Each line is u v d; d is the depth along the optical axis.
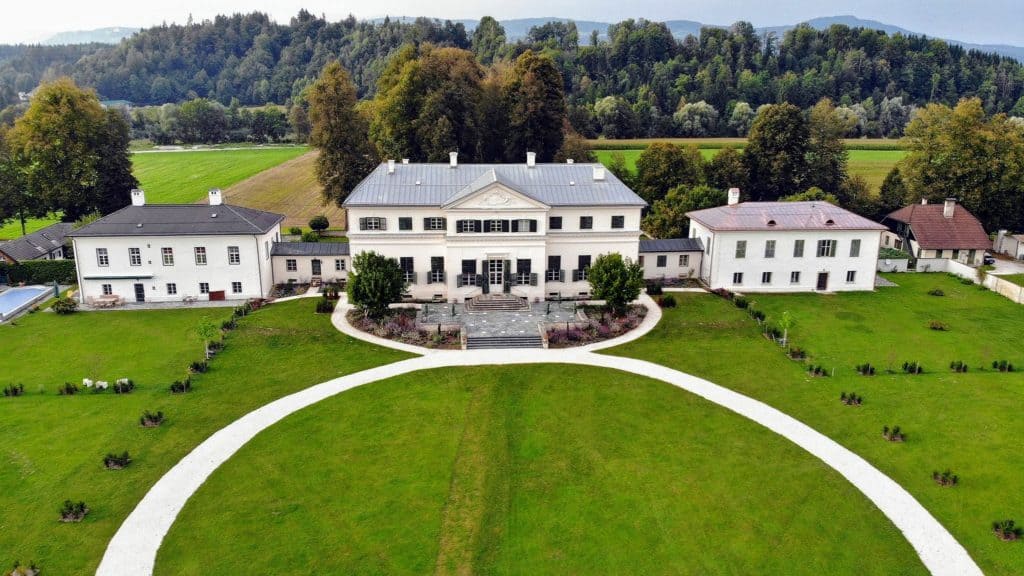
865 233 73.69
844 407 47.66
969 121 96.75
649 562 32.16
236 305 69.06
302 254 74.50
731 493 37.50
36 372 52.75
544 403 48.00
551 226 69.06
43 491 37.03
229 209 72.69
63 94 90.75
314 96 95.44
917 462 40.62
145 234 68.12
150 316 66.00
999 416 46.31
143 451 41.34
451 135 97.50
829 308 69.25
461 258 67.25
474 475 39.19
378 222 67.50
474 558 32.41
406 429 44.34
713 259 73.69
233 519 35.06
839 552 32.84
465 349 57.44
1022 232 99.56
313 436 43.41
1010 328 64.06
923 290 76.00
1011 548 33.12
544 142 107.00
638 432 44.06
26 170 92.12
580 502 36.72
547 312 64.94
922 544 33.44
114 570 31.34
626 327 62.41
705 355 56.75
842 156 114.19
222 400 48.25
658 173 103.44
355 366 54.09
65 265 77.75
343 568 31.67
